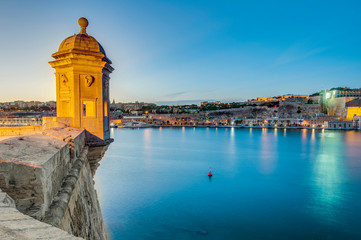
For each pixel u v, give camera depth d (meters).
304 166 69.25
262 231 33.22
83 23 13.40
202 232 32.66
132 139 138.88
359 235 31.84
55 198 5.69
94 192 13.54
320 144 111.94
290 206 41.22
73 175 7.50
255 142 123.12
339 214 38.09
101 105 13.22
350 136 143.50
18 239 1.93
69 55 12.37
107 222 35.22
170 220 36.16
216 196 45.91
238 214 38.38
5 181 4.40
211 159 80.00
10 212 2.62
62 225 5.37
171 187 50.75
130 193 47.00
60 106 13.35
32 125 17.62
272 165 71.00
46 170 4.98
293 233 32.34
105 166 69.38
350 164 71.31
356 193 46.84
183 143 120.75
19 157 4.83
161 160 78.12
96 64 12.89
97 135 13.15
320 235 32.16
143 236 31.50
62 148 6.77
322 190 48.78
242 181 55.47
